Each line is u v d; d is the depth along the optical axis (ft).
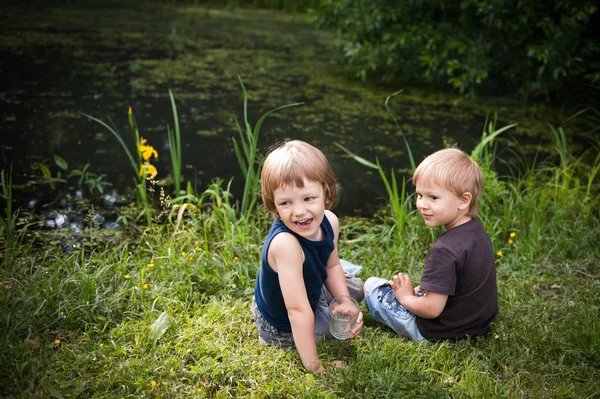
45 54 25.17
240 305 9.03
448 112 20.92
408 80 25.23
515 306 9.08
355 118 19.76
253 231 11.32
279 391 7.13
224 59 27.02
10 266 9.73
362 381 7.20
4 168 14.26
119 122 17.97
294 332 7.51
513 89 23.79
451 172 7.84
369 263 10.69
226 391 7.09
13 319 8.18
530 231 11.72
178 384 7.23
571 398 7.06
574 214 12.50
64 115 18.22
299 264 7.40
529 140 18.24
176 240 10.85
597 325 8.38
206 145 16.70
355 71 26.40
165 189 13.87
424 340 8.24
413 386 7.21
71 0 39.11
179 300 9.07
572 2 20.65
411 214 12.73
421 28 22.21
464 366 7.68
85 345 7.86
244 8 43.04
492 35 22.26
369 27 22.80
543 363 7.83
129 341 8.09
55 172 14.34
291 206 7.24
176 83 22.59
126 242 11.45
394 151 16.92
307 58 28.53
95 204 12.94
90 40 28.50
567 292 9.67
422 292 8.55
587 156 16.97
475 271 7.92
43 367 7.37
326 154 16.47
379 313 8.66
